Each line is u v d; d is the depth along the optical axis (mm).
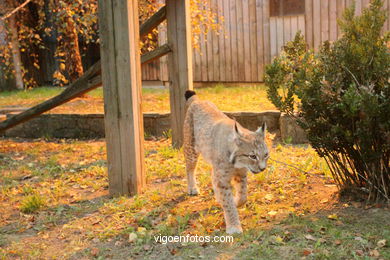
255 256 3730
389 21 10438
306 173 5336
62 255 4027
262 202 4879
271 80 4840
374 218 4207
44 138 8969
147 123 8484
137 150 5336
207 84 13023
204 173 5988
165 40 12961
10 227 4676
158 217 4680
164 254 3920
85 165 6840
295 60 4852
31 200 5121
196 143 5055
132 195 5359
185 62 7066
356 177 4711
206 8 12383
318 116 4590
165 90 12789
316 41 11445
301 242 3869
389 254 3574
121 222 4625
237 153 4121
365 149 4270
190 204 5004
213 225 4406
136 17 5297
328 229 4066
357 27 4555
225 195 4309
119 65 5141
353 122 4387
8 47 10875
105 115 5289
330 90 4461
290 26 11688
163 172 6102
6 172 6688
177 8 6934
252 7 12039
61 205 5184
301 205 4711
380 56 4324
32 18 14805
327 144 4496
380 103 4250
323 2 11219
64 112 9156
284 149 6875
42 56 16297
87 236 4355
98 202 5270
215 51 12672
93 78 6043
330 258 3594
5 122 6793
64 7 8578
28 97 12547
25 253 4090
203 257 3799
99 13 5121
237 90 11195
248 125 7840
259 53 12164
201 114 5035
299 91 4531
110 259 3902
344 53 4531
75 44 11469
